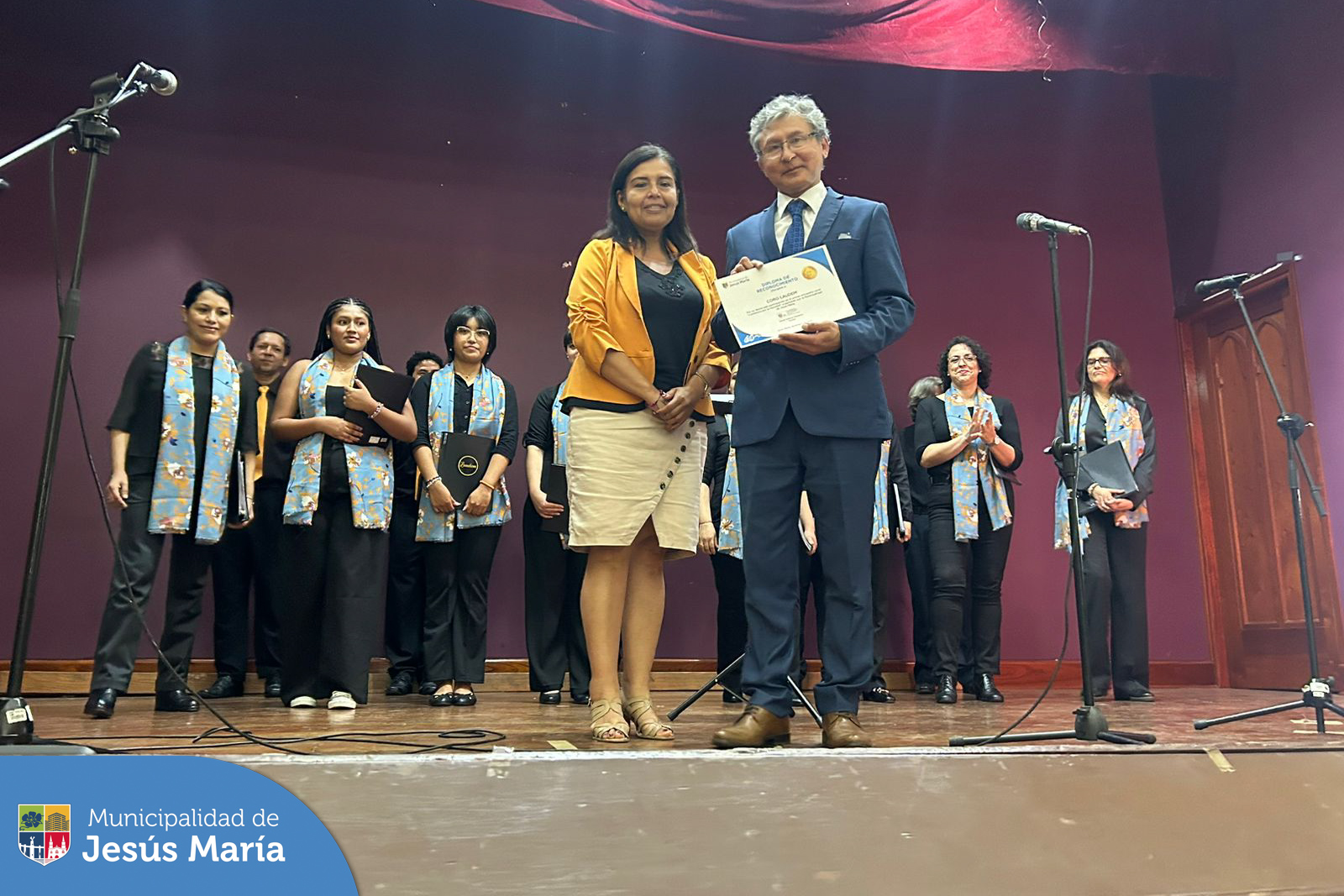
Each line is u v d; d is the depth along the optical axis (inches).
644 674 95.9
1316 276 195.5
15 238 185.9
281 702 153.5
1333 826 67.4
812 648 202.1
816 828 60.2
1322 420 193.0
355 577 135.2
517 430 166.7
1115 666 174.2
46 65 189.9
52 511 182.4
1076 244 234.4
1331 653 188.9
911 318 86.7
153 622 181.6
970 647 187.6
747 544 88.6
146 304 191.0
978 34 212.5
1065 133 239.0
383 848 55.9
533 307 210.2
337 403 140.4
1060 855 61.8
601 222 216.5
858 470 85.6
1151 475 177.9
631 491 90.2
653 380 91.7
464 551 156.9
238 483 140.5
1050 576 220.7
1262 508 209.3
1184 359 231.1
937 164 232.7
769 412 87.4
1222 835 65.3
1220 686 218.1
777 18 205.3
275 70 202.7
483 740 92.3
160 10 197.2
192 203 195.6
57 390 80.9
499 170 212.7
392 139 207.8
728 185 223.5
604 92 220.1
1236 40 218.2
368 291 202.4
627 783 60.1
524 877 55.9
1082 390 100.6
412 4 211.2
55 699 170.4
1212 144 224.2
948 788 63.8
